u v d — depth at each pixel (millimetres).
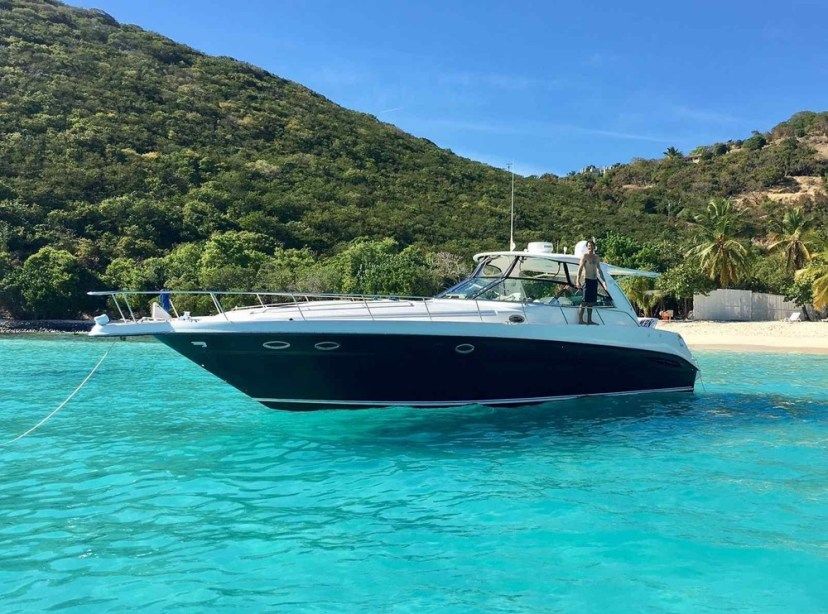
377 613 3629
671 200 99688
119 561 4332
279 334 7832
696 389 13406
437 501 5590
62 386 13547
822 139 123562
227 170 67188
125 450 7434
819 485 6090
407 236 60125
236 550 4516
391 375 8586
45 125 63000
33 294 41000
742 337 32812
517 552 4477
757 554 4430
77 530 4887
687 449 7586
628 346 9766
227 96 89188
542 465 6809
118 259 45812
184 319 7824
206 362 8305
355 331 7965
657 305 49375
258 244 51844
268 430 8500
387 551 4492
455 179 83875
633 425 8953
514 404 9555
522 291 9680
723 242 49438
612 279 10203
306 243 55469
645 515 5219
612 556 4398
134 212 52188
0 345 27688
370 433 8258
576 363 9477
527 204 78750
